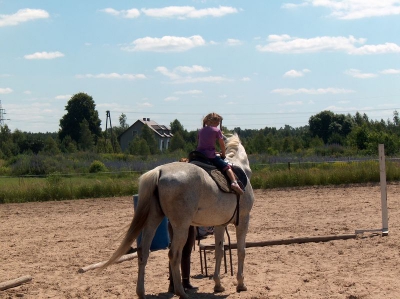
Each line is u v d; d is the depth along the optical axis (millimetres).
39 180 29562
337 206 18969
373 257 10375
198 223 7695
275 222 15703
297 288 8227
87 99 96688
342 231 13781
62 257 11445
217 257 8336
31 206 21891
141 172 33656
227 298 7871
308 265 9898
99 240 13586
